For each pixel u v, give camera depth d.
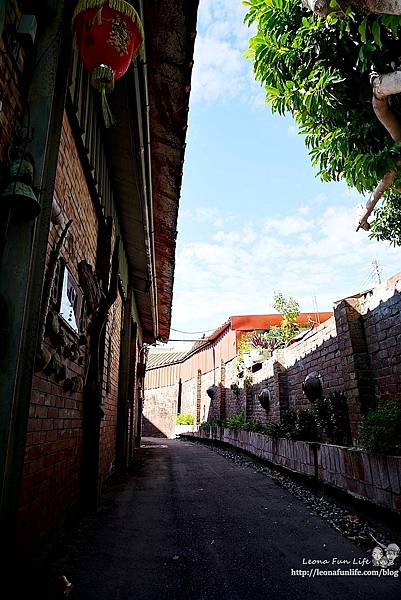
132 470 9.61
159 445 19.59
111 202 6.55
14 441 2.46
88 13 2.56
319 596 2.75
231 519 4.79
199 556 3.49
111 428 7.80
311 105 4.59
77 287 4.13
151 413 35.12
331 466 5.71
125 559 3.38
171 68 4.35
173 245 8.83
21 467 2.45
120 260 8.31
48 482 3.25
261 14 4.80
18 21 2.60
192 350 28.53
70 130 3.75
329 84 4.45
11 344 2.43
